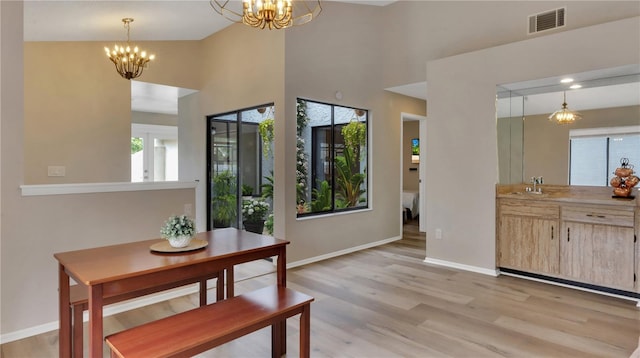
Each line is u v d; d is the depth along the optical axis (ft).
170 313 10.11
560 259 12.28
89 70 16.48
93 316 5.66
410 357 7.84
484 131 13.71
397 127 19.94
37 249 9.07
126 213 10.57
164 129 28.27
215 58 18.28
